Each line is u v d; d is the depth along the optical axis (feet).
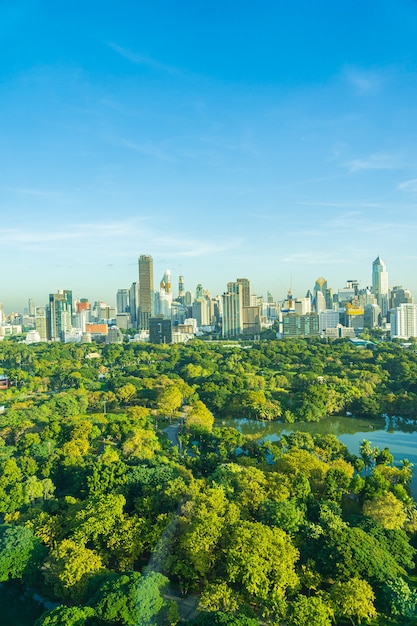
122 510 239.30
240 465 339.36
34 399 629.92
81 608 167.12
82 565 196.24
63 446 361.30
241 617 140.87
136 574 180.04
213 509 200.23
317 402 567.18
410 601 177.06
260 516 224.33
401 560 212.64
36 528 234.17
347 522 243.60
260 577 161.79
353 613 171.73
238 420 571.69
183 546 157.07
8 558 211.61
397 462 406.82
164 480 277.64
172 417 550.36
